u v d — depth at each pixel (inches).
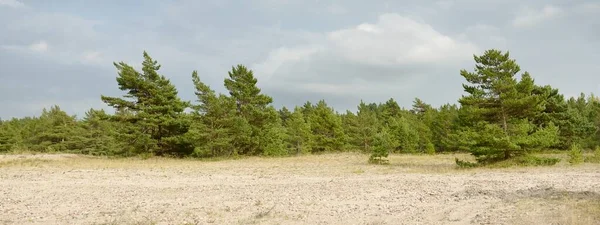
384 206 450.3
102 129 2394.2
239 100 1640.0
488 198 477.1
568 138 1615.4
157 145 1581.0
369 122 2256.4
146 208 460.1
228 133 1558.8
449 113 2080.5
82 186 641.0
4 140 2554.1
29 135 2623.0
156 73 1535.4
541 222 341.7
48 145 2434.8
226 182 689.6
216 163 1206.9
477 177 695.1
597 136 1745.8
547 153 1477.6
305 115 2819.9
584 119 1676.9
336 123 2135.8
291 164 1143.0
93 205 479.5
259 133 1624.0
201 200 511.5
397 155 1637.6
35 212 438.9
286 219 398.9
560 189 521.3
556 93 1619.1
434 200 477.7
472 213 401.1
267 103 1684.3
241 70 1649.9
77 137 2363.4
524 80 956.0
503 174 735.1
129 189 609.0
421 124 2135.8
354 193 543.5
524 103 924.0
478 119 1008.9
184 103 1589.6
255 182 686.5
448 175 748.6
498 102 972.6
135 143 1515.7
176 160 1363.2
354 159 1358.3
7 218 410.0
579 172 733.9
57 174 815.7
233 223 385.1
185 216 416.8
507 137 902.4
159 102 1541.6
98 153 2300.7
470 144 970.1
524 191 515.5
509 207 417.1
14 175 789.9
